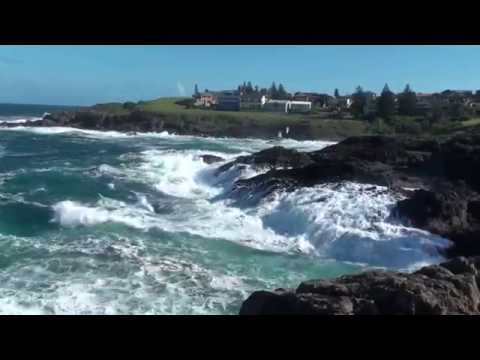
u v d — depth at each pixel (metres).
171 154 38.97
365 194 21.17
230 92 137.12
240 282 13.94
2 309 11.16
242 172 28.31
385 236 17.41
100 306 11.61
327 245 17.80
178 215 21.08
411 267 16.28
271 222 20.44
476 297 9.50
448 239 17.34
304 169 24.58
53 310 11.27
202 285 13.39
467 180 24.58
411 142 30.50
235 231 19.00
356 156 28.94
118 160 36.09
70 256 15.02
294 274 15.07
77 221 19.00
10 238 16.67
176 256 15.70
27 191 24.03
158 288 12.98
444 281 9.53
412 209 18.95
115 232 17.92
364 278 9.75
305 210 19.80
